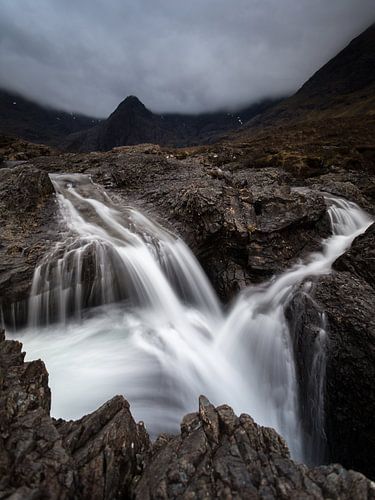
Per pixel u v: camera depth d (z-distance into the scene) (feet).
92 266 46.11
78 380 34.42
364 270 41.63
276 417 37.68
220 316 50.55
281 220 55.88
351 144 146.82
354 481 16.30
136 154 121.19
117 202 74.33
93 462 16.87
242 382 41.11
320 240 59.47
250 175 106.42
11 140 177.27
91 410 30.94
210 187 63.05
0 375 20.33
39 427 17.70
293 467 17.40
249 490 15.87
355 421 31.12
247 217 55.31
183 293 53.83
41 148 173.06
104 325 44.83
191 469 16.90
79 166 110.01
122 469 17.72
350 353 32.09
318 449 34.55
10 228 53.21
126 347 40.63
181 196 65.57
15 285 40.22
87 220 60.75
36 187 65.98
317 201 63.93
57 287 43.24
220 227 53.21
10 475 15.03
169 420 32.71
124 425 19.58
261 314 43.24
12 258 43.80
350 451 31.50
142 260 50.55
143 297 49.67
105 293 47.21
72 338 41.55
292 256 53.01
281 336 39.83
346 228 71.61
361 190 97.45
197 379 38.81
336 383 32.76
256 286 48.32
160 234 56.80
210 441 18.99
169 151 184.24
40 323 42.52
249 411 37.65
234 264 52.85
